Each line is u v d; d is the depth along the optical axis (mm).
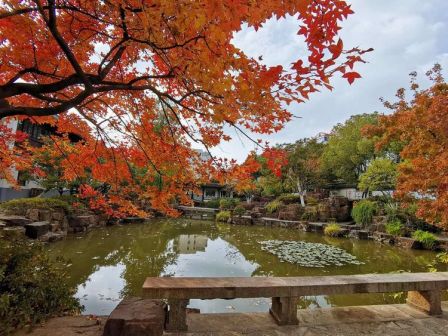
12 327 2611
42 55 3477
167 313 2957
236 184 4395
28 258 3309
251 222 27203
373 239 18281
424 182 7832
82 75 2748
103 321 2902
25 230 11797
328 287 3080
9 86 2676
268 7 1877
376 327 3080
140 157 4793
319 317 3277
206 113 3668
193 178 4707
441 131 7613
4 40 3213
